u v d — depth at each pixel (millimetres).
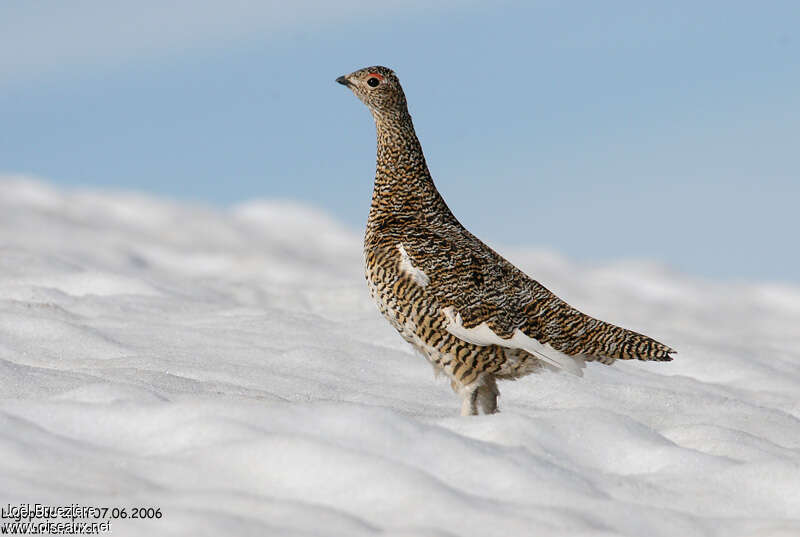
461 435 8211
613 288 32188
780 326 27516
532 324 11188
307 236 36781
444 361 11344
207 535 6117
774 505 7965
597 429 9117
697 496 7980
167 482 7086
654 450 8859
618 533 6828
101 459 7379
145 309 17203
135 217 34000
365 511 6812
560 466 8102
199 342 14438
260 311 17219
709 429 9922
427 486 7055
